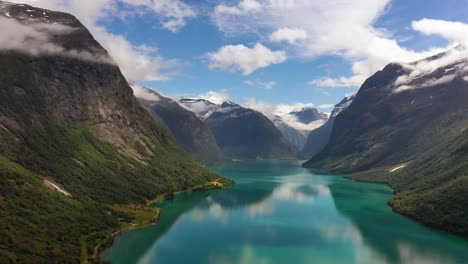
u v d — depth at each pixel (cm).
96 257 19262
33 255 17038
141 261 19400
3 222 19000
